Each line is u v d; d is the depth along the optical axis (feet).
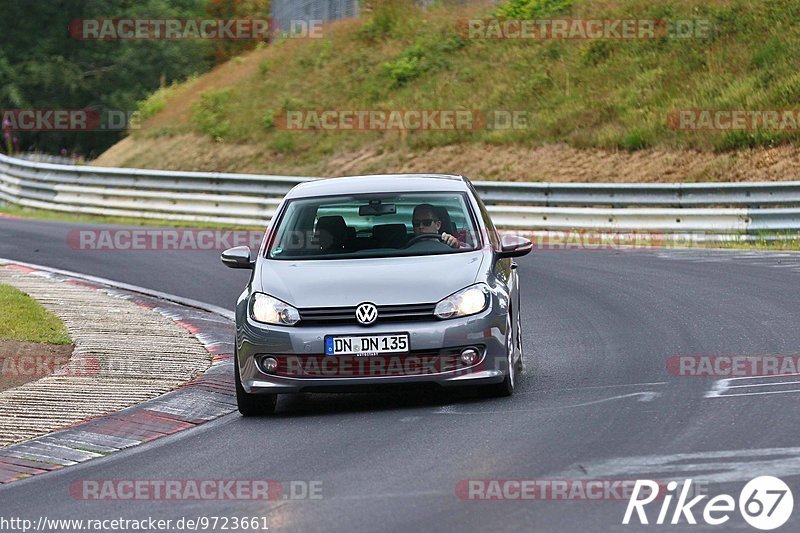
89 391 106.42
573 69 353.31
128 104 580.71
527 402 94.02
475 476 70.49
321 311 94.02
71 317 148.77
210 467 78.74
